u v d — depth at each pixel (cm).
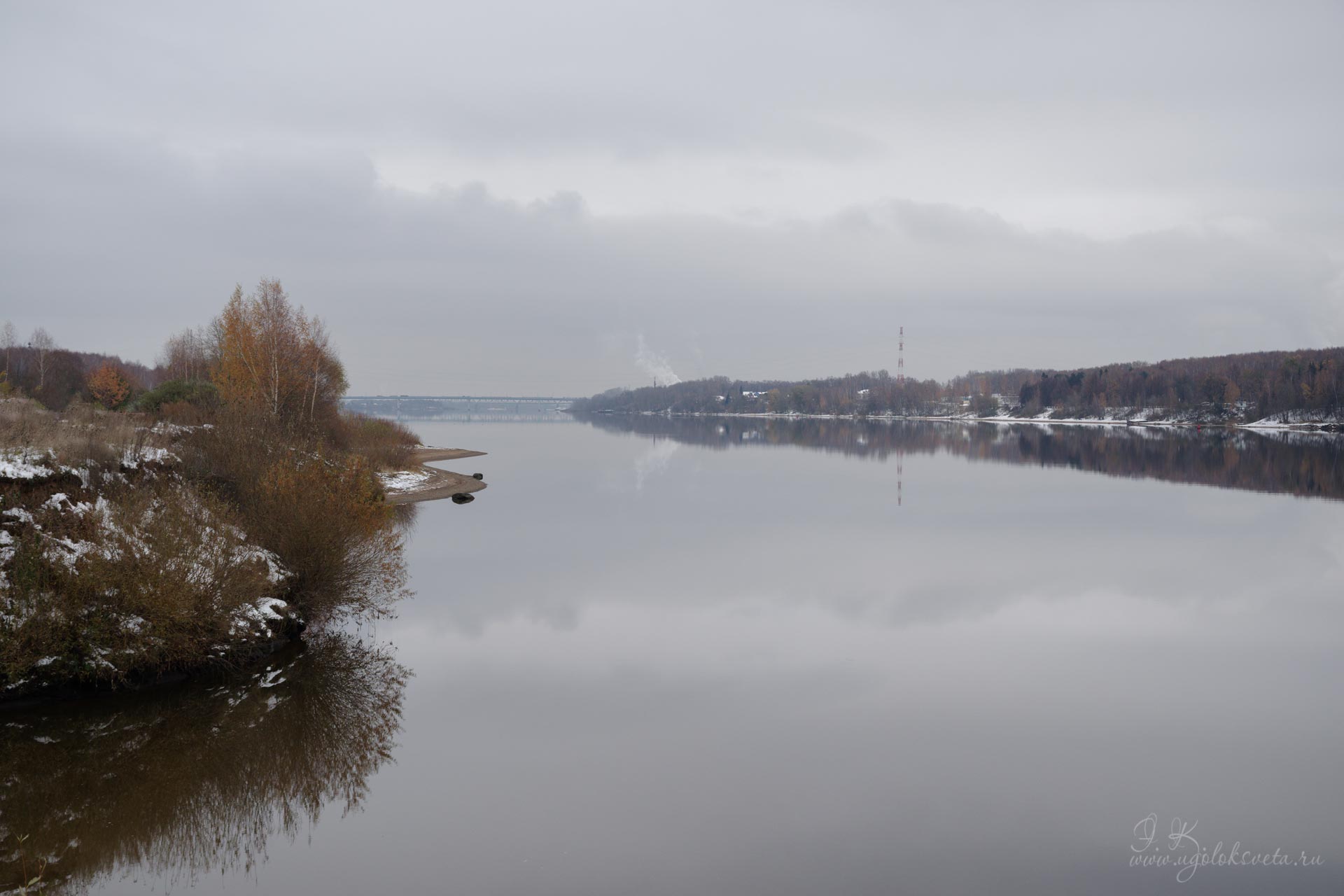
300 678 1775
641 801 1273
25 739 1455
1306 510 4766
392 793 1296
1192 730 1566
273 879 1064
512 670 1866
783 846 1154
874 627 2252
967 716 1630
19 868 1092
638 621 2283
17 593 1535
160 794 1292
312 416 5056
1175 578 2889
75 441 2011
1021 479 6650
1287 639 2161
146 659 1623
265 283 5162
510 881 1062
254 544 2050
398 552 2342
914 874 1084
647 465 8075
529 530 3841
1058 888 1061
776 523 4153
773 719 1605
